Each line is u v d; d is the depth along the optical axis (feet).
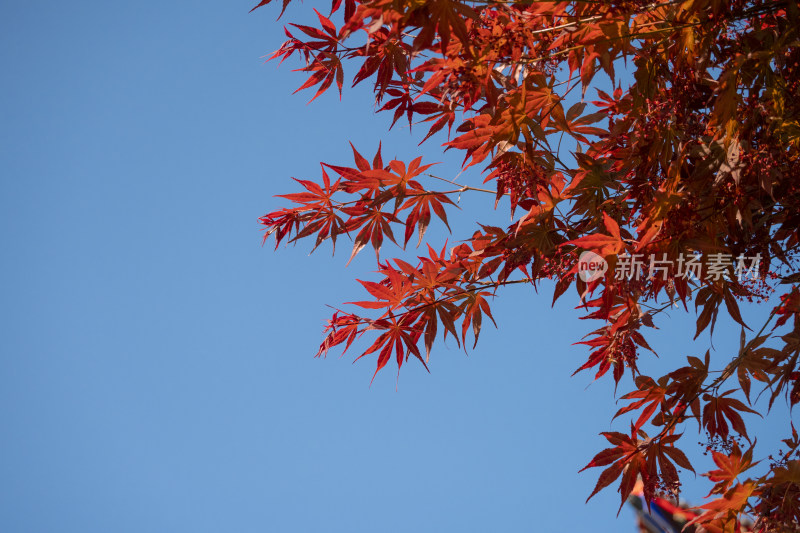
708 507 8.87
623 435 9.09
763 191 8.86
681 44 8.82
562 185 9.12
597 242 8.76
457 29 8.55
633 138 8.96
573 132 9.11
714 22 8.77
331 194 9.40
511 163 9.05
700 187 8.81
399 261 9.24
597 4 8.67
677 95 8.86
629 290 8.80
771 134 8.79
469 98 8.84
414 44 8.55
